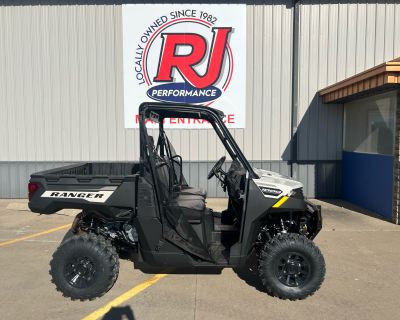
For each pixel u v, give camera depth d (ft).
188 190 15.29
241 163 12.00
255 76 28.12
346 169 27.86
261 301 11.03
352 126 26.84
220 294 11.53
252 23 27.76
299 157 28.60
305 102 28.30
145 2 27.73
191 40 27.96
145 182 11.48
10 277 12.78
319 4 27.61
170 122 28.27
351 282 12.38
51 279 12.57
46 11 27.99
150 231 11.45
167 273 13.33
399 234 18.43
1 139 28.81
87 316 10.07
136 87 28.40
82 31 28.07
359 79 21.06
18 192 28.99
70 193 11.59
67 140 28.71
